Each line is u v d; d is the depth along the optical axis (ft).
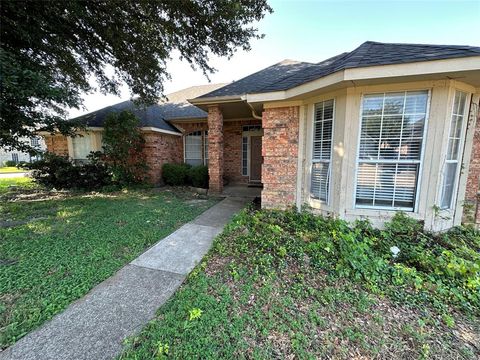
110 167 28.32
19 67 14.42
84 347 5.44
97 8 15.24
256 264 9.32
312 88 13.46
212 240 12.50
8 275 8.48
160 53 19.43
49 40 16.93
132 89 24.64
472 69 9.52
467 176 13.58
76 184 28.27
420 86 11.59
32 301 7.04
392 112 12.32
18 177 40.86
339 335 5.86
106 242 11.78
